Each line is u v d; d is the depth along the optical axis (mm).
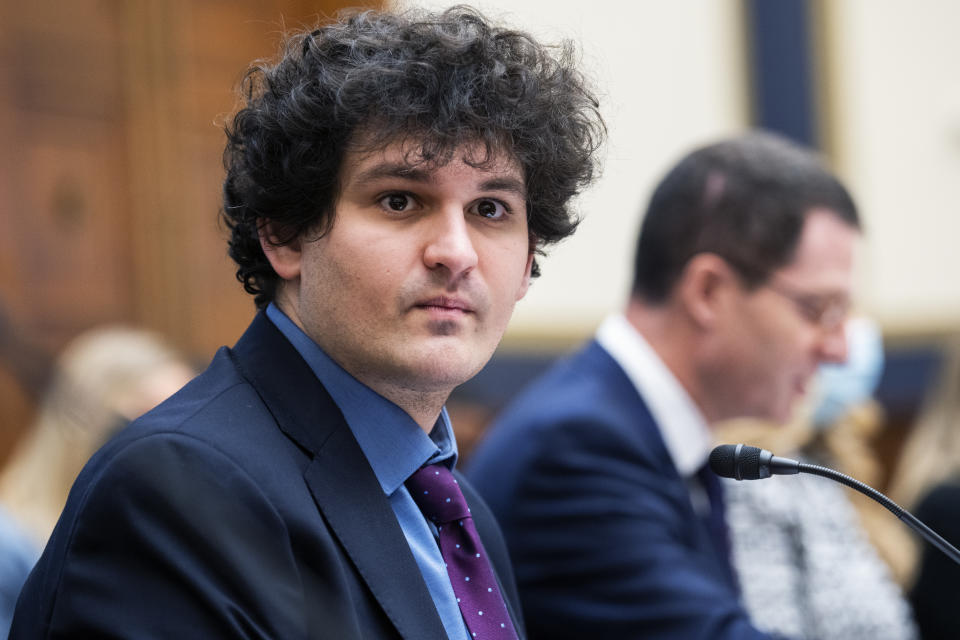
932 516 8484
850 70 16859
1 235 11938
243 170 3996
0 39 12094
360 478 3729
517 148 3840
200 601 3207
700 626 6023
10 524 7816
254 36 13867
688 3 15742
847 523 8289
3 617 7516
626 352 6816
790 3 16438
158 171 13102
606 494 6324
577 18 14555
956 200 17641
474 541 4004
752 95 16156
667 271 6809
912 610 8492
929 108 17531
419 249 3723
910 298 17234
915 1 17500
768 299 6691
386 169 3689
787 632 7629
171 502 3283
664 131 15461
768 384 6836
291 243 3918
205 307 13281
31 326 12008
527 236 4027
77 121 12617
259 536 3357
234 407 3650
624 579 6180
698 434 6836
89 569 3264
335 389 3840
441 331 3729
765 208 6684
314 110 3746
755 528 7898
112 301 12695
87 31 12766
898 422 16922
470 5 4242
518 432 6629
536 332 14258
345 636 3391
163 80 13188
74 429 9055
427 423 4023
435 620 3611
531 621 6320
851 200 6957
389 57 3766
